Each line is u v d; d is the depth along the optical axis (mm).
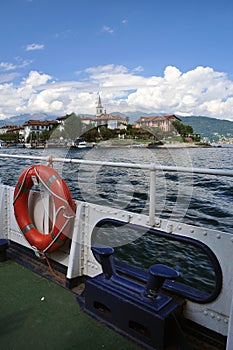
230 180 12812
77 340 1796
